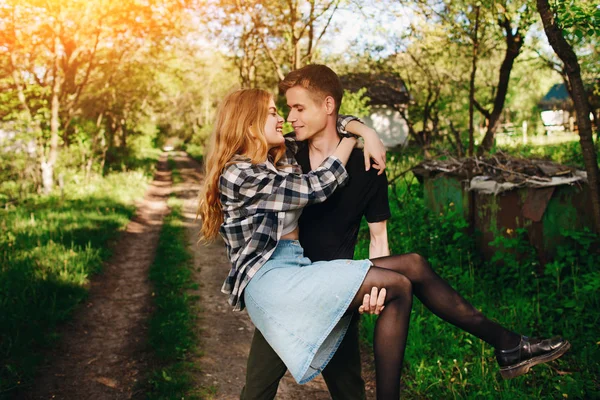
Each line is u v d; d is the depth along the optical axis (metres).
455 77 17.30
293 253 2.12
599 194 3.87
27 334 4.70
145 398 3.84
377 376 1.98
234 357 4.61
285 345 1.98
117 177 19.66
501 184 5.35
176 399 3.75
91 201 13.31
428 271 2.09
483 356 3.59
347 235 2.34
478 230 5.82
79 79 19.62
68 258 7.18
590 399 3.15
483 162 5.93
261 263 2.06
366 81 17.89
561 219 5.15
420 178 7.82
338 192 2.28
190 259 8.21
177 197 16.80
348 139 2.24
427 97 18.58
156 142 54.09
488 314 4.39
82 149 18.33
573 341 3.77
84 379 4.18
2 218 9.79
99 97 21.62
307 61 11.73
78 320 5.45
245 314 5.75
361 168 2.29
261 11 11.62
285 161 2.35
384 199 2.36
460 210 6.27
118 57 18.72
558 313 4.21
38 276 6.14
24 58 14.98
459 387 3.41
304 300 1.96
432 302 2.07
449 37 9.49
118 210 12.55
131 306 6.04
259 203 2.06
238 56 16.77
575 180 5.09
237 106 2.17
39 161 14.78
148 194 17.98
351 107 15.27
